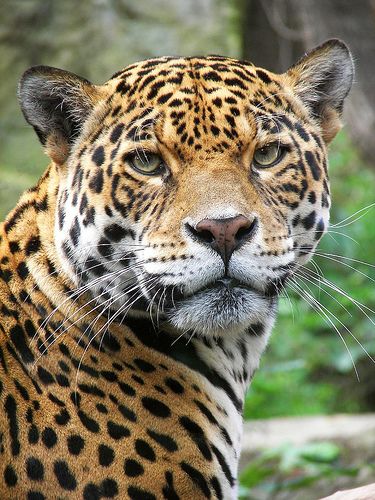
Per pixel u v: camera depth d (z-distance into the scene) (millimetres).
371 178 28719
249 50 29406
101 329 9359
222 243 8758
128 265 9250
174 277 8898
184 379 9484
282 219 9289
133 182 9203
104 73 26969
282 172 9398
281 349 25125
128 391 9234
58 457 8828
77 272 9328
